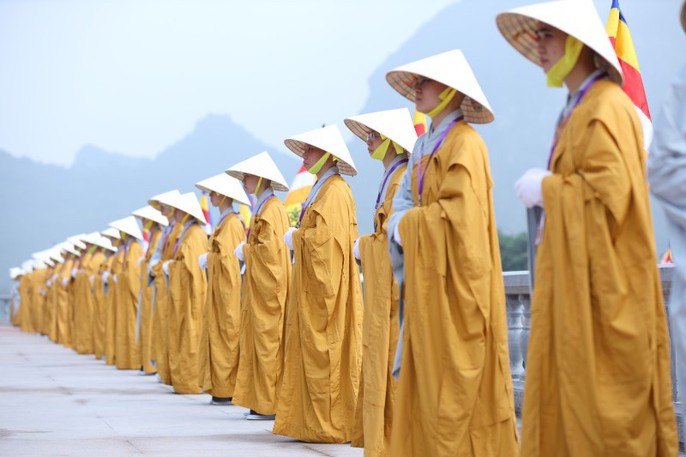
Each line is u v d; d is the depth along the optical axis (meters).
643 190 5.58
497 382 6.86
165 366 17.06
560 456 5.66
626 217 5.53
